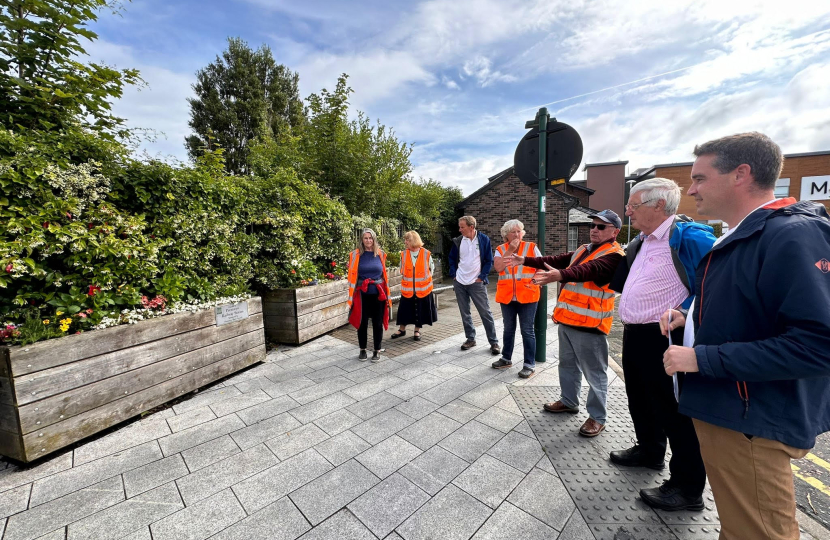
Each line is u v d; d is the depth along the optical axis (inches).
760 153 49.4
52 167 111.5
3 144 106.6
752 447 48.1
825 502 87.3
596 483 88.0
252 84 864.3
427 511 78.9
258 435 109.8
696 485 77.4
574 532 72.9
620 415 123.1
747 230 48.1
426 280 206.4
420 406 128.6
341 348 195.6
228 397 136.3
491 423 116.8
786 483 47.3
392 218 458.6
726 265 50.4
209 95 837.8
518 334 222.1
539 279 100.3
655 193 80.9
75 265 113.7
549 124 164.6
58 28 143.1
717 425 49.9
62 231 107.0
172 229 144.7
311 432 111.4
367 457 98.7
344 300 241.1
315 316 211.3
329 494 84.3
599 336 107.0
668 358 51.0
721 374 45.7
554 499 82.5
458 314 289.7
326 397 135.9
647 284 82.7
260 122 810.8
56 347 97.3
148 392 121.0
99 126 160.2
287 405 129.6
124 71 154.8
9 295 106.6
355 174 402.9
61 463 95.8
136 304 127.6
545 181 166.2
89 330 109.7
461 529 73.9
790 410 46.0
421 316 209.2
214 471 92.7
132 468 94.0
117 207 134.0
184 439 107.7
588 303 107.0
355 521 76.1
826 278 41.0
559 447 103.2
